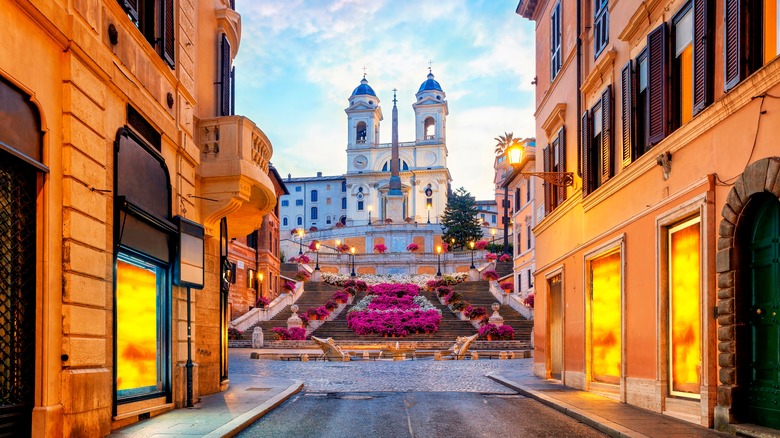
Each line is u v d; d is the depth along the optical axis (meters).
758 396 9.57
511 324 44.38
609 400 14.47
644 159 13.27
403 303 51.31
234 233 19.09
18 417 7.93
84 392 8.99
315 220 127.62
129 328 11.01
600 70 16.19
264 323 44.91
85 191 9.20
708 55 10.77
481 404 14.52
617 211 15.14
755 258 9.77
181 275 12.82
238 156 15.10
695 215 11.44
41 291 8.30
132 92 10.95
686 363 11.68
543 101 23.03
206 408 12.75
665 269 12.50
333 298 51.44
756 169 9.23
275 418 12.08
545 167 22.39
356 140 126.44
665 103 12.45
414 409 13.52
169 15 13.35
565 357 18.89
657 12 13.03
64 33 8.69
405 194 120.25
